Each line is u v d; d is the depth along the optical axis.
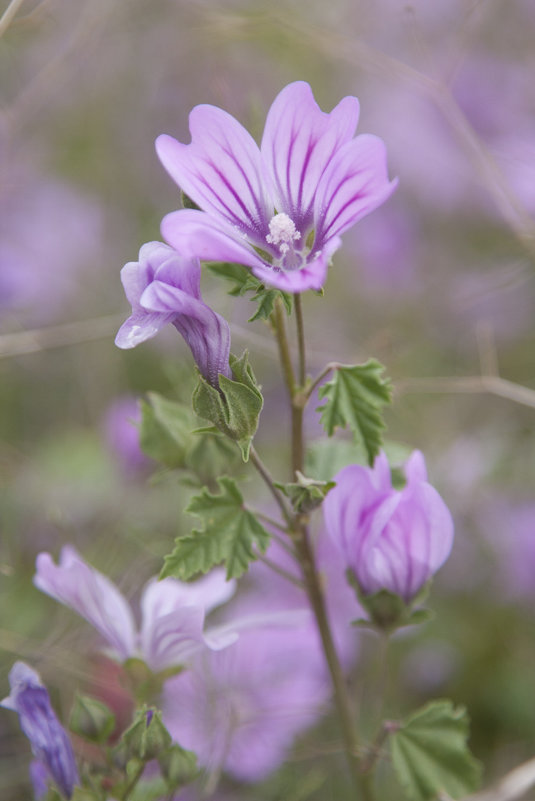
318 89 0.71
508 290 0.65
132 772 0.39
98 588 0.41
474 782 0.40
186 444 0.41
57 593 0.41
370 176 0.35
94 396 0.61
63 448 0.57
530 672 0.54
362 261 0.69
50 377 0.62
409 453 0.41
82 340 0.54
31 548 0.53
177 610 0.39
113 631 0.41
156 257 0.35
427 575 0.39
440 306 0.66
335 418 0.38
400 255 0.69
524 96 0.73
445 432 0.60
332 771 0.50
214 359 0.36
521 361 0.64
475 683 0.54
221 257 0.34
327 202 0.36
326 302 0.67
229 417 0.36
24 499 0.55
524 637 0.55
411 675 0.54
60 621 0.49
